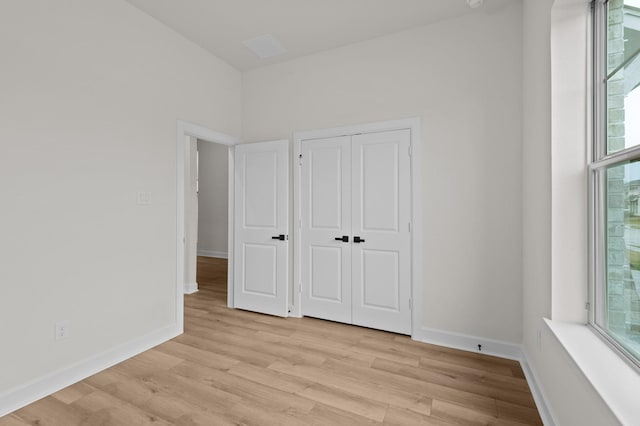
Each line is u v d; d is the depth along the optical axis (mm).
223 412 1736
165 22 2738
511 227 2436
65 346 2033
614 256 1387
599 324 1479
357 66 3049
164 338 2717
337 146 3137
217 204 7285
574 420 1275
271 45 3115
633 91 1236
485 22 2525
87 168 2174
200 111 3150
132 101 2486
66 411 1746
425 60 2748
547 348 1669
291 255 3381
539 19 1884
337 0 2461
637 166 1209
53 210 1985
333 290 3162
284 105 3439
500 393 1933
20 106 1831
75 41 2104
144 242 2576
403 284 2836
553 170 1634
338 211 3133
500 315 2471
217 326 3068
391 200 2885
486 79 2520
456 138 2619
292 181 3383
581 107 1586
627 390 1028
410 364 2297
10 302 1787
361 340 2723
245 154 3562
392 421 1667
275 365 2277
